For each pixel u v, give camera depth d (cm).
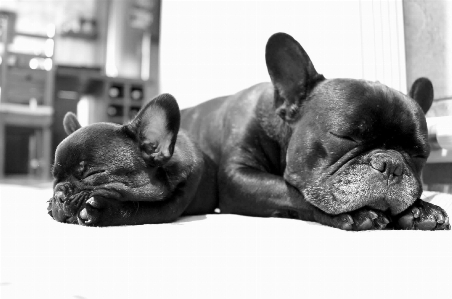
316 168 67
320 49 113
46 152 285
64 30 354
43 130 287
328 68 112
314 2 114
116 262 50
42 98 312
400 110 66
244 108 85
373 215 63
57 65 327
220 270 48
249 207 77
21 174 329
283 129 78
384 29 104
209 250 53
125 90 320
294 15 118
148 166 68
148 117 68
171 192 71
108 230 62
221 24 133
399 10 103
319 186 67
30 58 313
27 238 58
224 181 81
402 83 104
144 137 69
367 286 45
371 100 66
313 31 114
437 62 103
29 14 338
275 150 81
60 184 67
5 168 325
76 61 362
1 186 186
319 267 48
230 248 54
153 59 356
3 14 326
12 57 312
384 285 45
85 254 52
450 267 48
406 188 64
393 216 66
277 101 75
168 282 46
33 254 53
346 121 65
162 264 49
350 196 64
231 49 131
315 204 67
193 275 47
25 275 50
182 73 142
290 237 58
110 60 362
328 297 44
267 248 54
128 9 349
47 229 62
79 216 65
